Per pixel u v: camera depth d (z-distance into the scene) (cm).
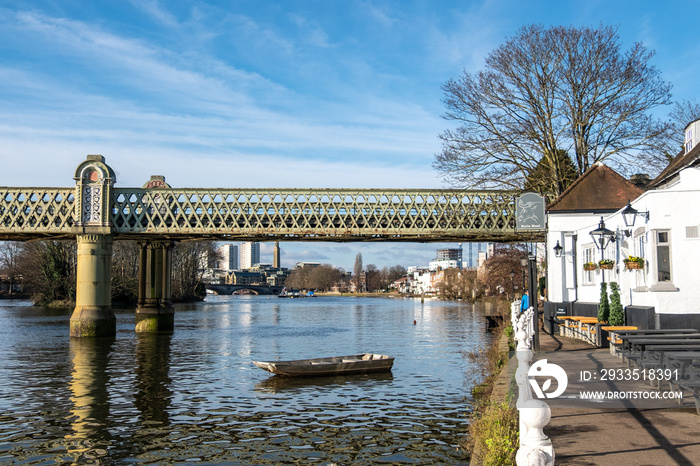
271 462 1381
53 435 1616
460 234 4253
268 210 4319
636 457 823
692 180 2252
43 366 2934
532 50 4097
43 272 9775
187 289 13450
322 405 1953
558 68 4053
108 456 1435
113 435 1611
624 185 3064
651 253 1980
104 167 4219
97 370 2795
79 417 1814
